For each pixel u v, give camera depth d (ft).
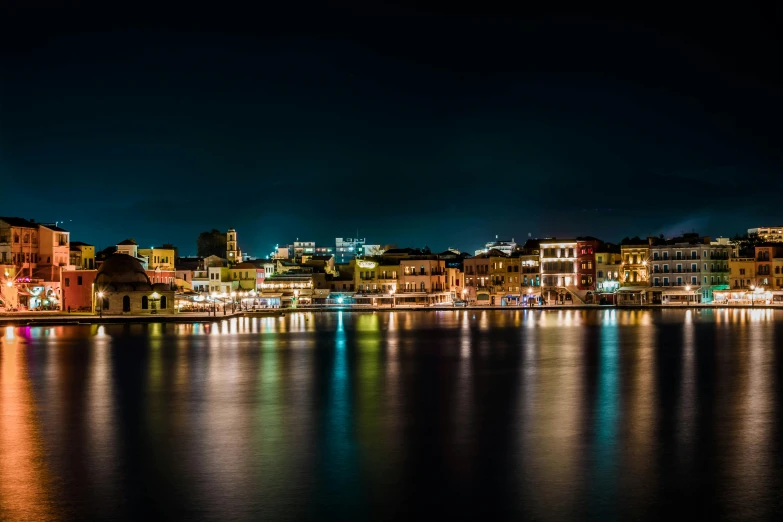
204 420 152.15
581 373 217.15
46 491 108.58
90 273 541.75
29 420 152.66
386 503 103.45
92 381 205.67
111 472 116.88
